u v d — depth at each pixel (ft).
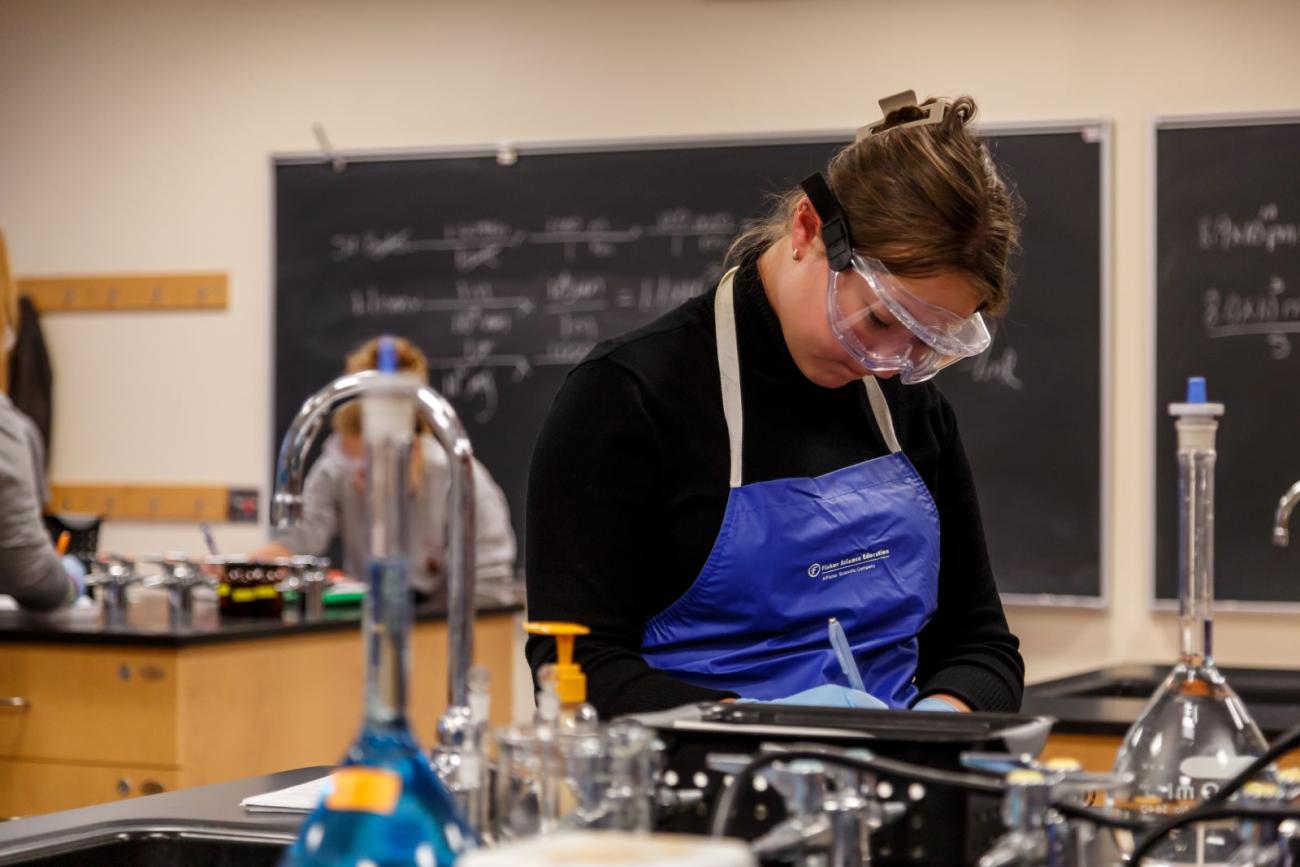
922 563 5.12
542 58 14.78
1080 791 2.97
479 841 2.94
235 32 15.62
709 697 4.31
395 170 15.05
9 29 16.21
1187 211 13.11
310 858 2.22
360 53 15.28
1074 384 13.29
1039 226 13.37
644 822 2.82
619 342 5.02
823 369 4.99
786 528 4.92
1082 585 13.25
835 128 13.99
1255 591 12.91
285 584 11.24
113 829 4.03
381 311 15.07
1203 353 13.06
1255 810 2.69
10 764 9.99
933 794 2.93
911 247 4.49
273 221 15.33
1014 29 13.56
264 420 15.42
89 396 15.94
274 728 10.50
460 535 3.62
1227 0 13.12
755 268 5.14
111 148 15.94
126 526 15.76
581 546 4.74
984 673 5.14
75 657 9.87
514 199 14.75
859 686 4.52
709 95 14.34
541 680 3.18
